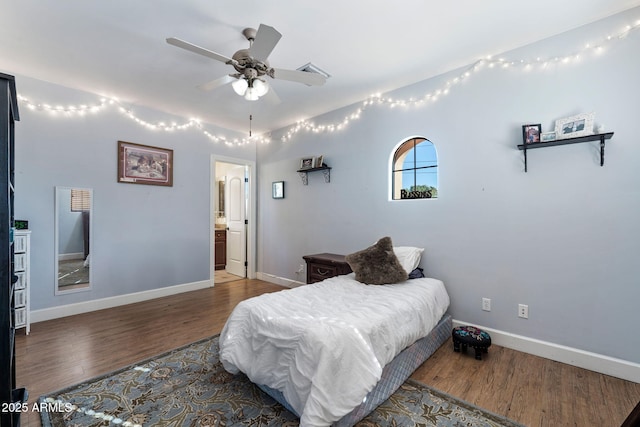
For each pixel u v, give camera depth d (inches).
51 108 118.2
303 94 127.2
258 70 83.0
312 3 72.1
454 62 101.7
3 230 46.1
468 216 102.8
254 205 194.4
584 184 82.1
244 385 74.4
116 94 129.6
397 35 85.8
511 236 94.1
